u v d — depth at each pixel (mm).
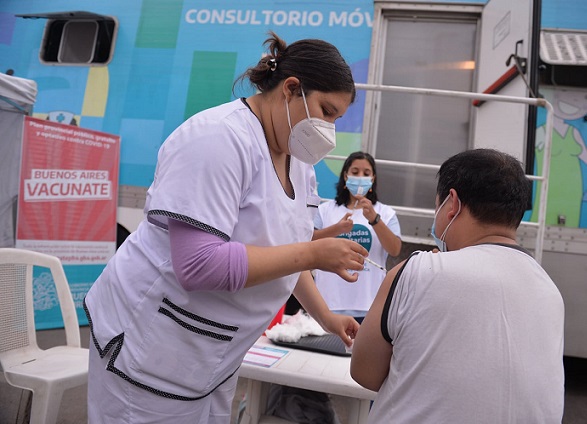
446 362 842
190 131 959
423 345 870
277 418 1567
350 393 1245
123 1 4258
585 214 3189
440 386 838
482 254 923
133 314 1018
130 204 4086
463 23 3867
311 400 1660
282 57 1078
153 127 4066
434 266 916
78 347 2172
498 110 3297
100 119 4168
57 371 1843
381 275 2377
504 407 813
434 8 3797
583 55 3232
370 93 3717
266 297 1093
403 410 878
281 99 1058
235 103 1081
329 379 1272
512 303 862
